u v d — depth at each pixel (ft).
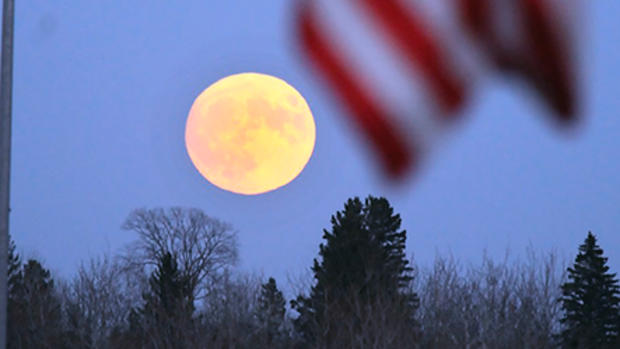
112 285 627.46
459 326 532.32
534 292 535.19
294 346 618.44
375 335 541.34
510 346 514.27
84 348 590.55
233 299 598.34
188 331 574.97
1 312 179.11
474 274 554.46
